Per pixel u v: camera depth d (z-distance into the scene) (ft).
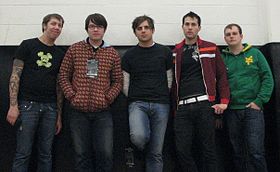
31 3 10.24
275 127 9.29
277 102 9.32
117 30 10.21
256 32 10.34
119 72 8.58
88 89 8.14
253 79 8.88
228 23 10.36
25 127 8.06
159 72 8.50
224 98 8.46
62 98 8.97
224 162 9.55
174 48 9.52
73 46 8.61
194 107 8.25
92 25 8.36
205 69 8.50
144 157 9.39
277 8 10.03
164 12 10.33
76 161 8.07
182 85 8.54
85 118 8.19
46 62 8.45
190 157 8.39
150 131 8.33
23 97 8.24
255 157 8.48
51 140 8.43
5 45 9.95
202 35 10.29
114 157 9.52
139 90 8.39
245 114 8.73
